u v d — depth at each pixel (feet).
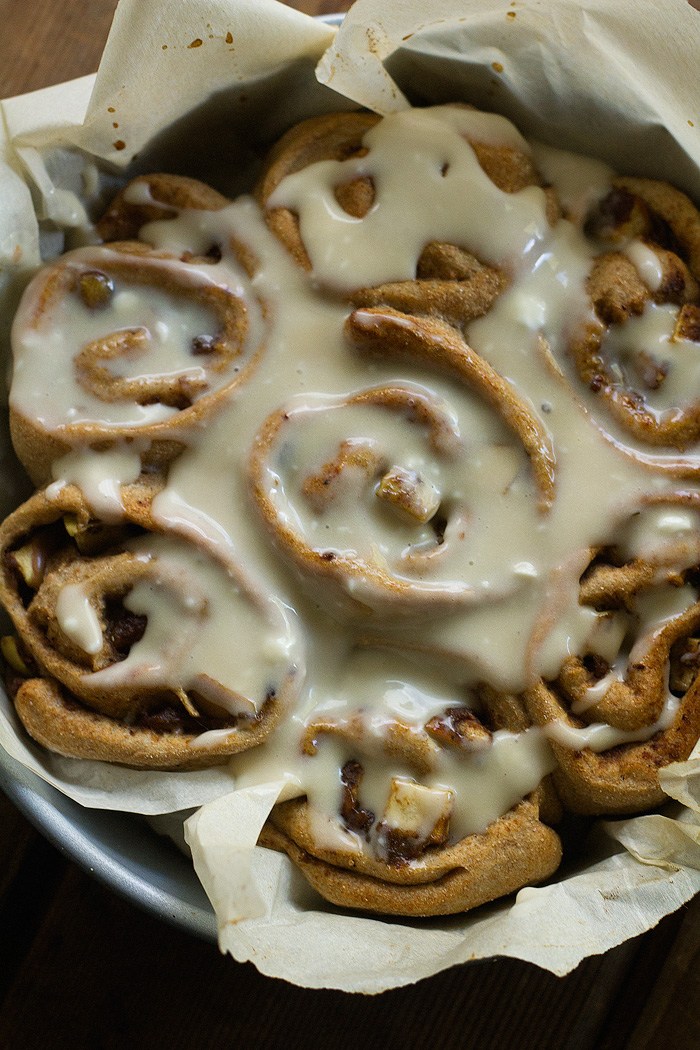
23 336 1.89
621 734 1.83
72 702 1.85
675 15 1.82
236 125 2.00
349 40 1.87
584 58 1.88
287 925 1.79
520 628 1.82
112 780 1.85
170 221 1.94
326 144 1.95
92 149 1.93
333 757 1.82
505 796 1.82
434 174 1.91
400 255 1.89
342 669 1.85
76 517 1.85
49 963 2.03
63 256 1.92
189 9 1.84
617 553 1.85
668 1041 2.00
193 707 1.82
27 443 1.88
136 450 1.86
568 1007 2.02
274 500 1.82
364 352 1.86
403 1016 2.02
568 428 1.85
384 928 1.80
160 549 1.84
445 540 1.83
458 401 1.86
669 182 1.94
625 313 1.88
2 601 1.87
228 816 1.76
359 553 1.82
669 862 1.81
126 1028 2.02
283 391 1.86
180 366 1.88
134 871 1.84
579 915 1.77
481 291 1.88
